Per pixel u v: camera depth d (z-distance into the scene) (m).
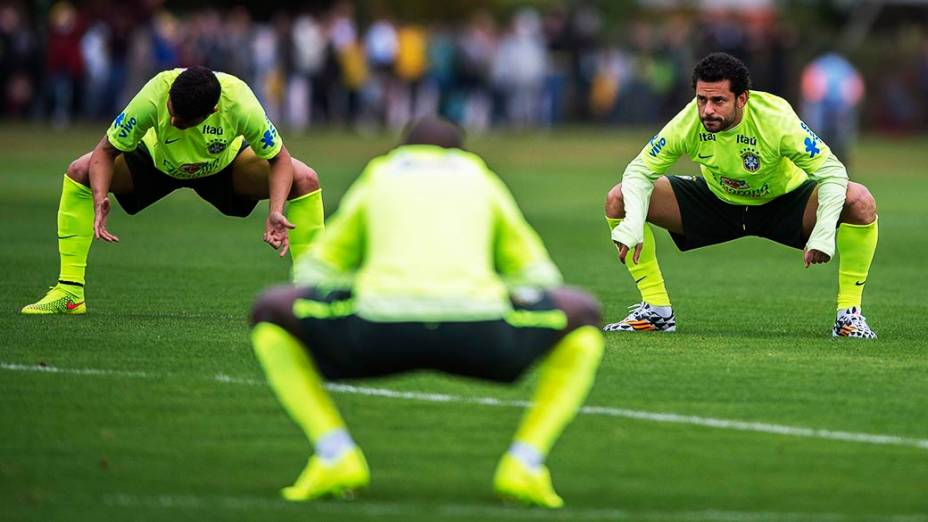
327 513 20.09
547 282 20.66
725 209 35.09
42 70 131.75
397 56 137.25
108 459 22.70
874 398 27.67
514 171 98.88
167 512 20.08
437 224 20.19
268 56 132.75
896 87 155.62
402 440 24.22
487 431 24.88
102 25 126.88
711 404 27.03
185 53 127.12
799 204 34.50
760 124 33.09
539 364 21.95
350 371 20.53
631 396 27.59
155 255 51.22
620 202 35.03
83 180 35.72
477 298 19.92
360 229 20.70
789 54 147.50
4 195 72.56
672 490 21.59
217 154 34.28
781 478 22.30
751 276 49.66
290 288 20.83
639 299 42.75
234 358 30.38
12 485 21.27
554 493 21.34
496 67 141.88
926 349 33.28
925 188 91.31
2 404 25.91
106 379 28.03
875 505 20.92
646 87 154.00
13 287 41.12
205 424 24.92
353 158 101.44
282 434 24.39
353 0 164.62
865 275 35.34
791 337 35.06
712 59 32.59
